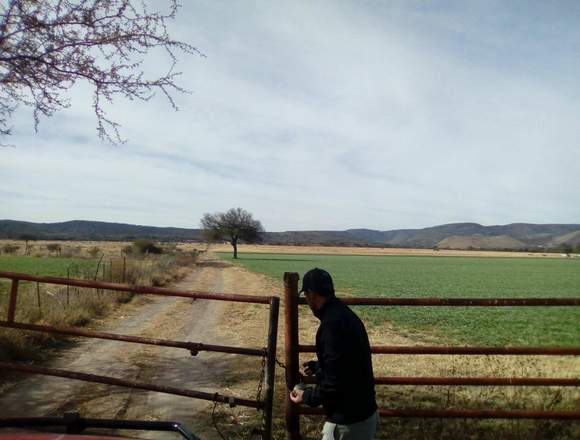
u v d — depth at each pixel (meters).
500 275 60.41
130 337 4.86
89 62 6.96
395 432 5.28
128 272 23.83
